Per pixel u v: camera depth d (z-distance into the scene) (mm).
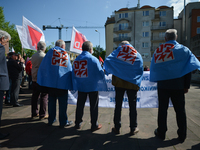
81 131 2803
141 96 3777
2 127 2969
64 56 2912
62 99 2945
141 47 41594
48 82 2812
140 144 2312
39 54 3246
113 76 2707
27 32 5188
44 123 3191
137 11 41469
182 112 2355
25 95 6512
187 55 2320
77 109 2895
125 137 2549
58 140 2451
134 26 41812
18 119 3434
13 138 2510
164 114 2434
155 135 2617
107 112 4004
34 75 3291
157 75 2436
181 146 2244
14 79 4449
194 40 35219
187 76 2318
